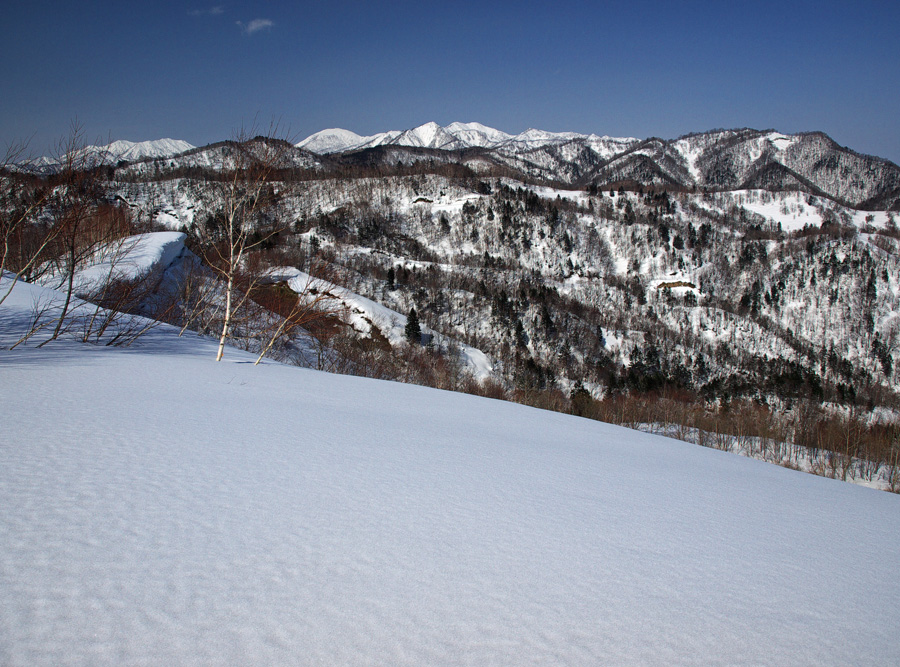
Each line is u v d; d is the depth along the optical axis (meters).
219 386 9.35
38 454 4.51
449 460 6.13
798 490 7.64
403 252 161.12
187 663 2.13
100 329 13.74
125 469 4.39
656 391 79.31
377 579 3.02
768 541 4.72
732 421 45.38
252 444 5.67
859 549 4.86
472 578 3.18
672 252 189.88
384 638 2.46
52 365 9.34
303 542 3.40
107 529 3.26
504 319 107.25
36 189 14.26
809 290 159.00
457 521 4.13
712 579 3.64
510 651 2.45
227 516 3.67
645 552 4.00
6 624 2.26
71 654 2.12
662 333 129.12
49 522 3.26
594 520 4.62
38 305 14.81
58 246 18.05
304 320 16.30
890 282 155.50
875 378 124.50
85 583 2.64
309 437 6.32
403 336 44.88
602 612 2.96
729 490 6.80
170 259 29.28
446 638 2.51
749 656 2.67
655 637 2.74
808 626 3.10
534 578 3.28
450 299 111.38
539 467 6.47
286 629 2.44
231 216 14.18
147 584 2.70
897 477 31.30
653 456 9.00
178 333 17.77
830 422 41.72
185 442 5.42
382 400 10.65
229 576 2.87
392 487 4.79
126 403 6.94
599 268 187.50
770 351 132.62
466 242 183.00
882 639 3.04
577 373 96.56
